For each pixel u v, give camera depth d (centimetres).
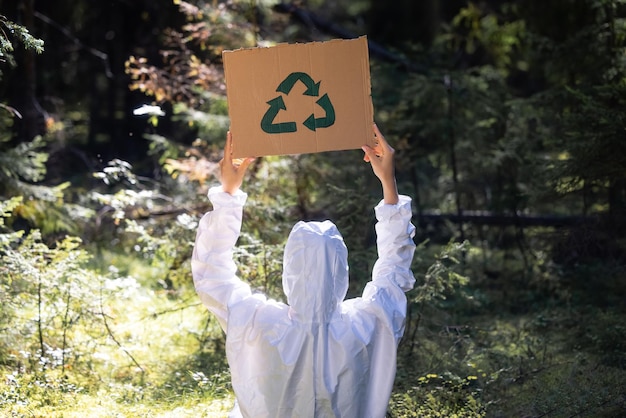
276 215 1031
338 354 475
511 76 1869
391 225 506
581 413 744
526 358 889
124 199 963
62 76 1791
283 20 1512
